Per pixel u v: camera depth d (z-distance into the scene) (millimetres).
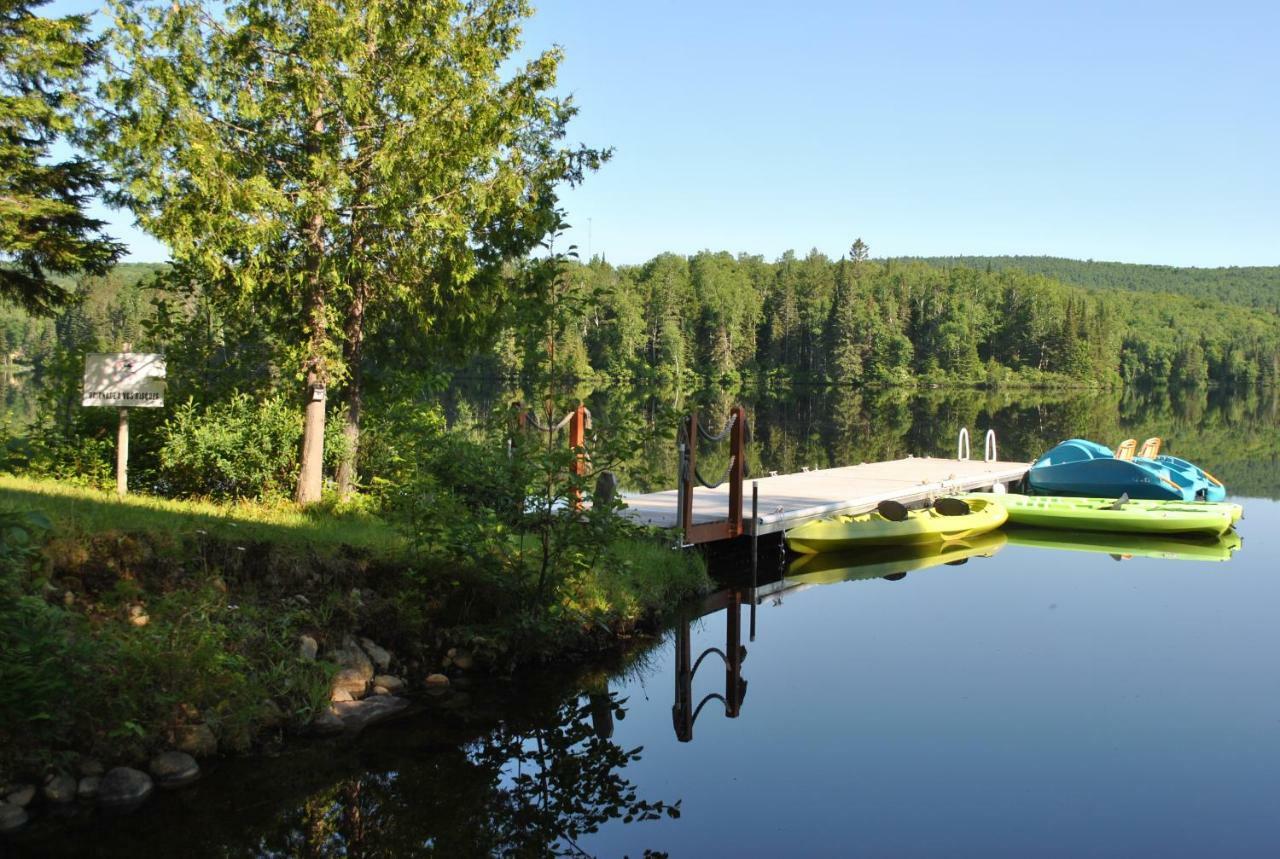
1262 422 45156
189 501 9531
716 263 86500
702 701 7430
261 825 5211
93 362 8914
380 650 7207
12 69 8453
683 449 11172
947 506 14867
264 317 10484
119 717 5508
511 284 10914
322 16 8492
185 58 8406
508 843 5172
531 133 10203
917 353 78812
